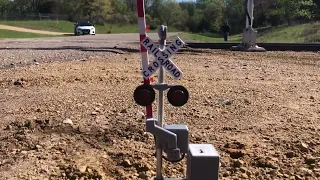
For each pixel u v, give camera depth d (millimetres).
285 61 14836
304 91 8797
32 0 89688
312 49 20141
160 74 3451
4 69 11312
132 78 9898
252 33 19312
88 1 85125
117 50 18547
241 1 87438
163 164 4680
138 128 5750
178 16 94625
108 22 85688
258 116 6617
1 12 83188
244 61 14602
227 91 8570
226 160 4824
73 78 9719
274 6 68188
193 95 8055
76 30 49281
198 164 3480
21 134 5438
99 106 6965
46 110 6645
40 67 11703
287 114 6766
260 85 9422
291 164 4734
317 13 58250
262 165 4703
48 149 4988
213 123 6195
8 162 4641
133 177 4410
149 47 3408
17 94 7941
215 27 91000
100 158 4801
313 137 5559
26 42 25875
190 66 12750
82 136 5453
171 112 6730
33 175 4371
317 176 4457
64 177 4359
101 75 10258
